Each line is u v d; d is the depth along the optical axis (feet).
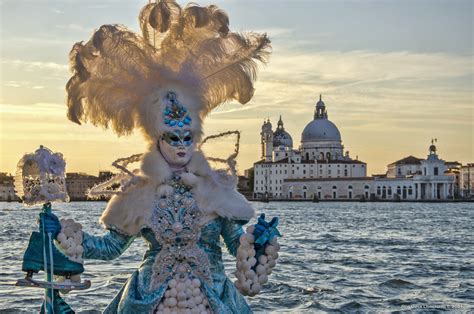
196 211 21.80
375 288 61.82
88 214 305.32
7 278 67.10
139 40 22.63
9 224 216.13
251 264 21.59
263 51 22.95
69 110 22.24
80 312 47.16
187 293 21.36
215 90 22.97
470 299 55.88
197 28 22.67
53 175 21.68
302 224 252.01
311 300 54.49
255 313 49.34
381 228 220.64
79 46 22.26
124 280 62.59
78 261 21.36
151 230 21.71
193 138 22.44
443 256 103.96
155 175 21.84
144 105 22.33
